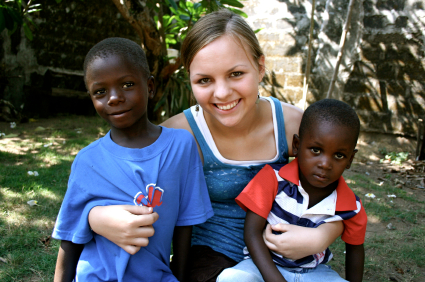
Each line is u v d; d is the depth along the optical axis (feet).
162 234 4.74
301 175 5.13
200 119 5.67
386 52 19.71
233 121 4.98
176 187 4.87
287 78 23.66
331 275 4.91
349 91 21.06
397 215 10.91
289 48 23.40
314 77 22.59
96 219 4.41
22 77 23.63
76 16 25.09
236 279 4.48
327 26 21.79
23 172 12.26
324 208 4.92
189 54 4.85
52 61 24.68
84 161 4.69
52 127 20.40
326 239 4.79
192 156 5.13
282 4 23.36
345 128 4.62
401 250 8.62
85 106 26.02
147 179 4.61
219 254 5.21
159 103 19.60
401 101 19.45
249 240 4.91
